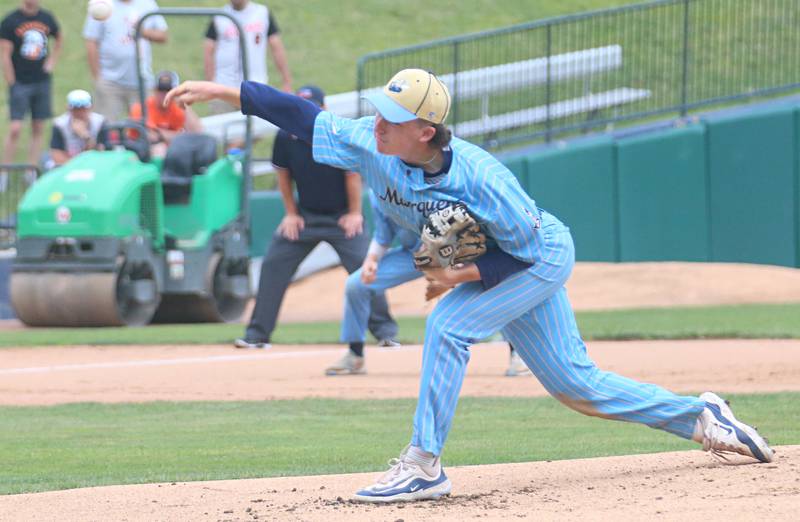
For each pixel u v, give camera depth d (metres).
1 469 22.78
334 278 68.75
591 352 42.16
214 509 17.58
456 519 16.20
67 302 51.66
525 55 90.31
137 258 53.25
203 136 56.41
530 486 18.77
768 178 70.31
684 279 65.44
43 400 33.59
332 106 72.56
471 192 17.28
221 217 56.81
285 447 25.31
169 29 101.31
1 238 63.09
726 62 77.38
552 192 68.69
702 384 34.06
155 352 44.31
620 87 77.56
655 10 77.56
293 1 110.44
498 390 34.41
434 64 77.25
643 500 16.97
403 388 35.03
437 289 18.36
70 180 52.69
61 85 91.38
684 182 70.31
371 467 22.27
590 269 67.75
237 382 36.56
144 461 23.62
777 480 17.98
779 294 63.50
